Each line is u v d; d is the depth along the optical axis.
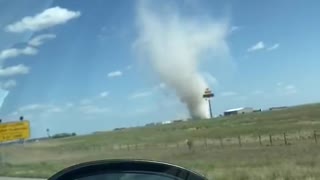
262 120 141.38
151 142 96.00
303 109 187.38
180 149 66.00
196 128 139.75
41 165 46.41
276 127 99.19
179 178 3.64
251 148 55.53
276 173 26.94
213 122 171.12
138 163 3.76
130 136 128.62
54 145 91.00
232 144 66.94
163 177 3.66
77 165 3.86
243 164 35.81
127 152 66.44
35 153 66.62
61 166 41.50
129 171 3.73
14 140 65.88
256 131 95.12
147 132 147.25
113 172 3.75
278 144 57.19
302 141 58.81
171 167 3.70
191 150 61.09
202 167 34.31
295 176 25.25
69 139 133.00
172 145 79.75
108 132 185.25
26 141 67.56
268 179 25.00
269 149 51.12
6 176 31.94
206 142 76.56
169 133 128.50
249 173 27.48
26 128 67.00
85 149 79.81
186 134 113.75
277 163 34.44
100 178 3.74
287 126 99.00
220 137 88.12
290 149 47.94
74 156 63.03
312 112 148.75
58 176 3.84
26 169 40.38
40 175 30.58
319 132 72.19
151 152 62.66
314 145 50.16
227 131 106.25
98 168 3.79
